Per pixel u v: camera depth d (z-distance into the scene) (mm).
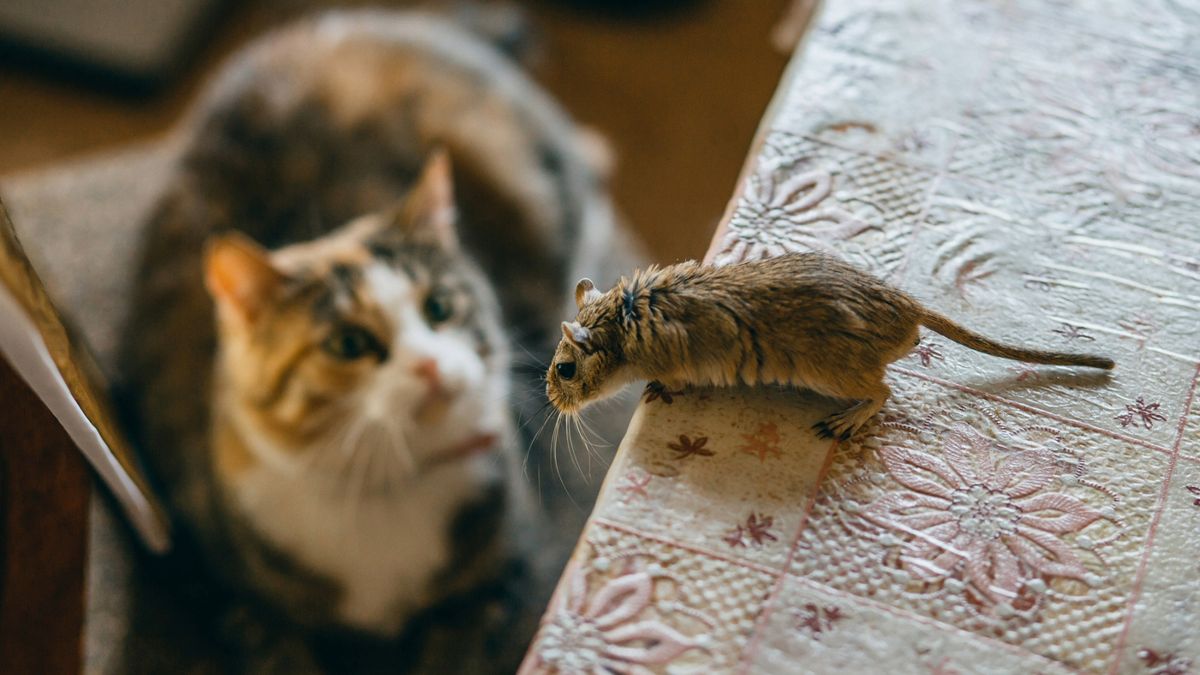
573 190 1009
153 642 856
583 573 541
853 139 646
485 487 878
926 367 584
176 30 1234
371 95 958
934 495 557
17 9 1219
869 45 679
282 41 1001
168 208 930
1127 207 632
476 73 1003
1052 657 530
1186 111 665
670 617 534
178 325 895
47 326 635
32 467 681
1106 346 592
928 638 532
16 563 675
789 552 545
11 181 1146
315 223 917
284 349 805
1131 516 555
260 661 853
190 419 875
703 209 1141
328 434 831
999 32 688
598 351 566
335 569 868
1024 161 643
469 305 856
